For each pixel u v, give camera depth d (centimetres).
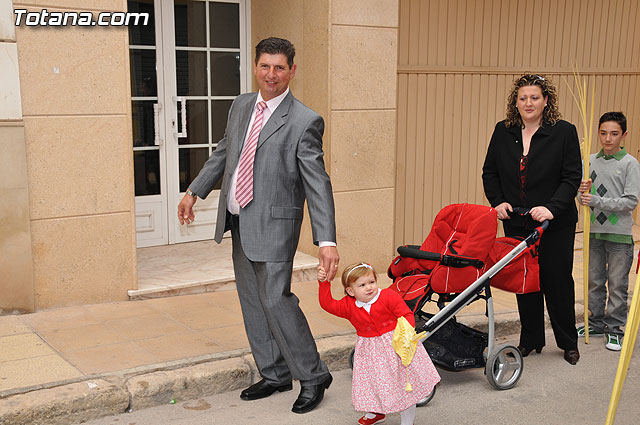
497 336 563
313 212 391
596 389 460
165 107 695
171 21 685
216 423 398
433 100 748
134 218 570
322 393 422
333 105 644
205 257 679
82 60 533
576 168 479
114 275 569
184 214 444
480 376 481
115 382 413
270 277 398
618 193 530
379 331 376
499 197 513
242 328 516
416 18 721
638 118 939
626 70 906
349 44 644
